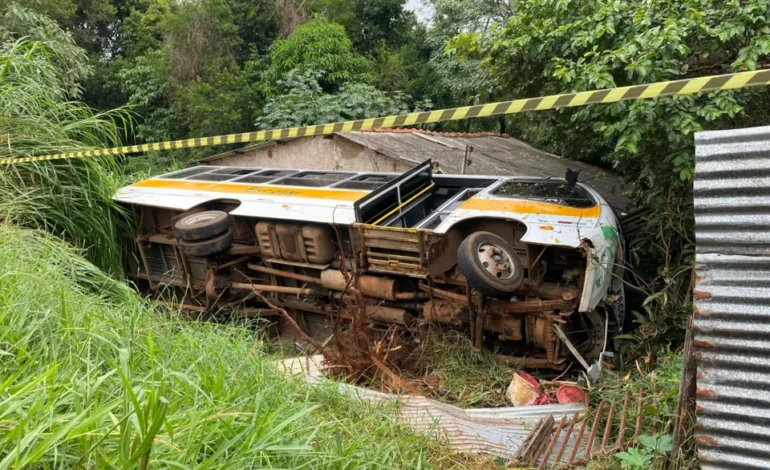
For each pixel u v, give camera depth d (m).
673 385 3.58
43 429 1.88
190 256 6.36
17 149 5.86
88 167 6.61
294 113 15.08
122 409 2.13
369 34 22.56
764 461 2.28
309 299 6.40
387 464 2.69
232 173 8.03
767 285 2.26
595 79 4.88
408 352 5.26
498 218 5.33
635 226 6.23
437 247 5.33
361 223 5.71
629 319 5.93
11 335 2.71
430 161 6.89
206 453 2.26
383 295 5.70
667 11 5.09
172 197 7.05
